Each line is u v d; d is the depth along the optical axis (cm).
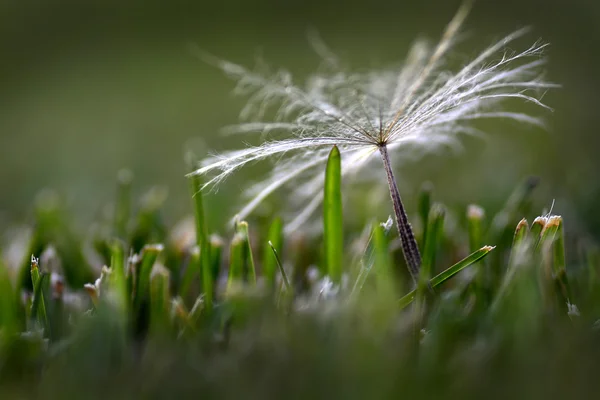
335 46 88
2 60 100
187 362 29
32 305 31
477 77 31
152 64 96
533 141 55
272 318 30
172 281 34
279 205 39
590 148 52
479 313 31
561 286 31
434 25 92
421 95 32
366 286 31
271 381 29
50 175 57
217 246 33
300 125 32
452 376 29
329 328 30
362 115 32
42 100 84
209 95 79
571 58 73
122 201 37
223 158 32
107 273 31
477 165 49
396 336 30
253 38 98
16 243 36
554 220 31
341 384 29
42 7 112
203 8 113
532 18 85
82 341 30
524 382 29
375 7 103
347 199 38
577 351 29
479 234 33
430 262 32
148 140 66
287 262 35
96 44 105
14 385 30
